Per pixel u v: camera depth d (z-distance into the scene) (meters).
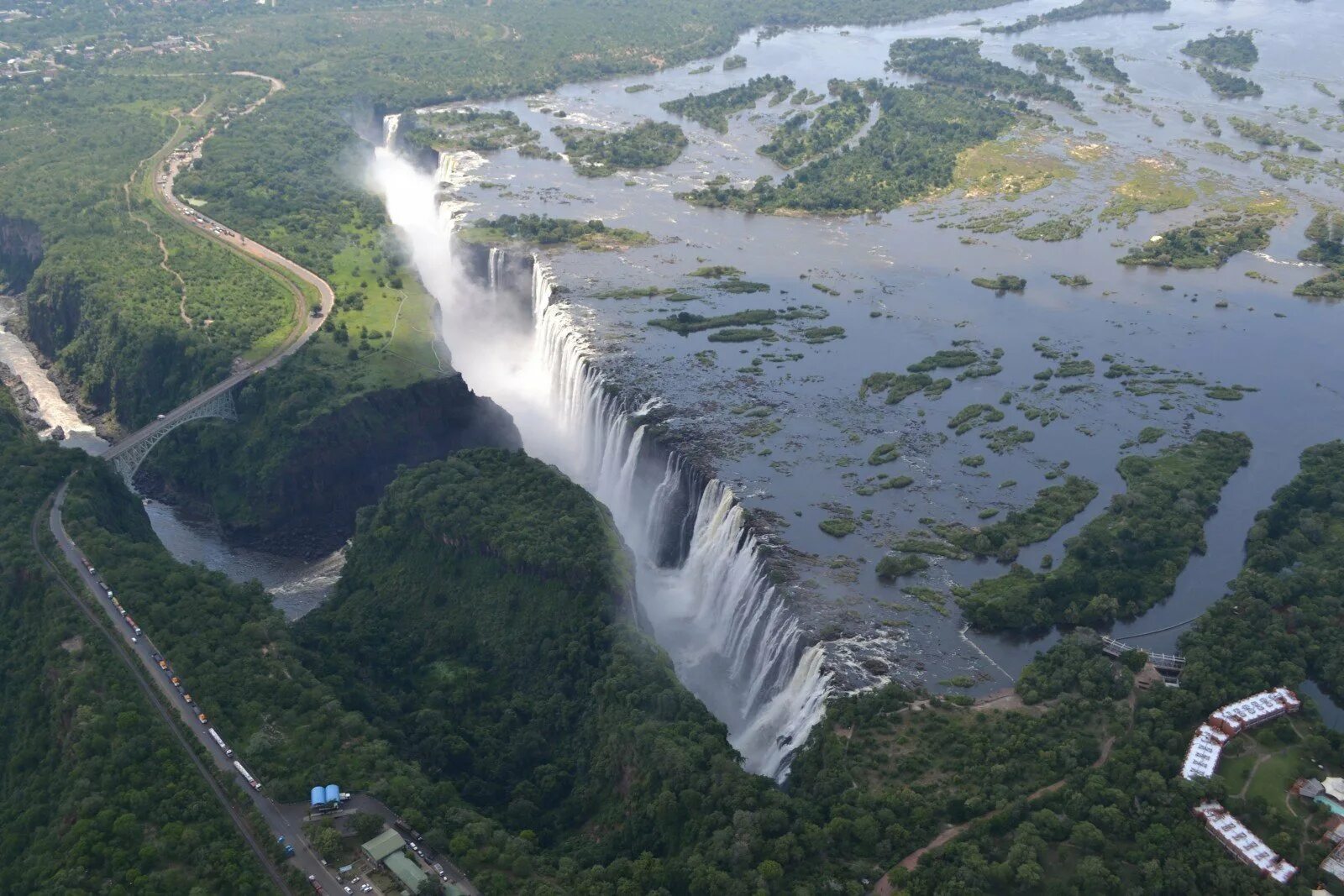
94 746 151.62
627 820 149.62
